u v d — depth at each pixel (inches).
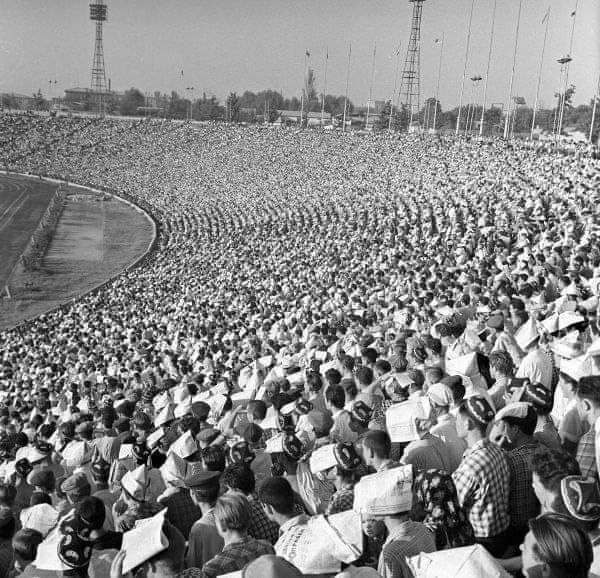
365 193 3663.9
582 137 5910.4
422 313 954.1
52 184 5979.3
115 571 275.6
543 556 199.5
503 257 1353.3
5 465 621.3
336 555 264.8
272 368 874.1
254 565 223.0
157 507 367.6
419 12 5949.8
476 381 512.1
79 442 603.5
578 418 377.7
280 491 305.6
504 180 2667.3
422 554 245.9
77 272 3410.4
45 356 1753.2
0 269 3412.9
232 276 2588.6
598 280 874.8
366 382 524.7
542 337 613.3
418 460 367.9
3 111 7401.6
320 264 2196.1
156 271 3191.4
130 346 1658.5
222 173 5561.0
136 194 5423.2
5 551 366.6
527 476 316.2
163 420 612.4
